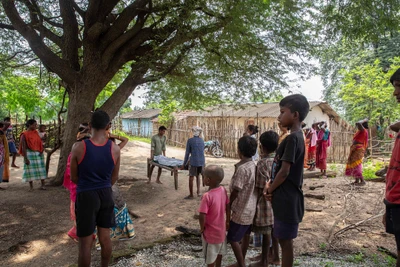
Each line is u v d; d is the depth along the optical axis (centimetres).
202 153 716
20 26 704
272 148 356
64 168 774
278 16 738
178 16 637
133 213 589
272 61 792
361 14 698
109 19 743
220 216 327
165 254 417
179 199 710
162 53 700
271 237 378
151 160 853
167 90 906
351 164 820
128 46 745
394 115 2019
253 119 1919
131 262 392
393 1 662
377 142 1738
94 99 765
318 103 1905
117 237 462
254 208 342
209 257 326
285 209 281
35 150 730
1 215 564
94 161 302
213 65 790
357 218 541
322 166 980
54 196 686
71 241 464
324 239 452
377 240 446
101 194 308
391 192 246
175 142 2284
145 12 720
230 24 654
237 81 838
